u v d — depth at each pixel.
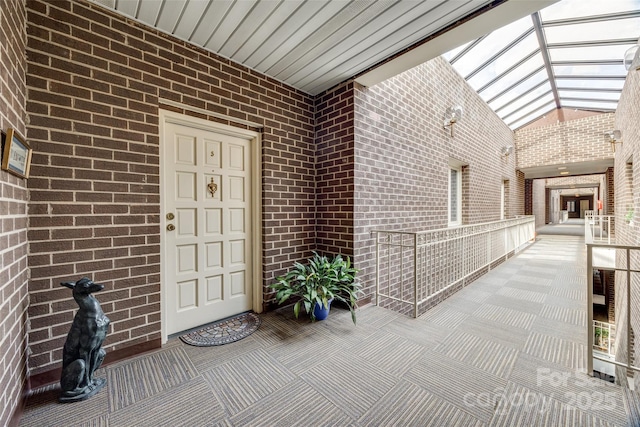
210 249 2.46
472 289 3.46
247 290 2.73
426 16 1.82
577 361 1.84
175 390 1.57
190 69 2.15
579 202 23.69
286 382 1.64
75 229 1.67
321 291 2.49
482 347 2.03
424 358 1.89
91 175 1.73
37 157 1.54
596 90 5.25
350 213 2.77
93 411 1.41
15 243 1.31
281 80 2.78
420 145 3.73
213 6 1.74
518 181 8.22
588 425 1.29
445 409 1.41
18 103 1.38
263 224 2.70
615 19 3.19
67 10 1.64
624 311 3.67
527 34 3.70
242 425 1.32
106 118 1.78
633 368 1.54
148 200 1.97
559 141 6.95
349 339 2.17
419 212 3.71
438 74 4.13
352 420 1.34
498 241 4.95
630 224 3.85
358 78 2.69
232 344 2.10
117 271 1.84
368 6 1.73
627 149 4.10
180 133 2.26
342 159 2.84
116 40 1.82
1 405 1.11
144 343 1.96
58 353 1.63
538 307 2.84
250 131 2.62
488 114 5.86
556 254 5.98
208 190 2.43
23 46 1.46
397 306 3.34
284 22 1.89
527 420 1.32
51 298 1.59
